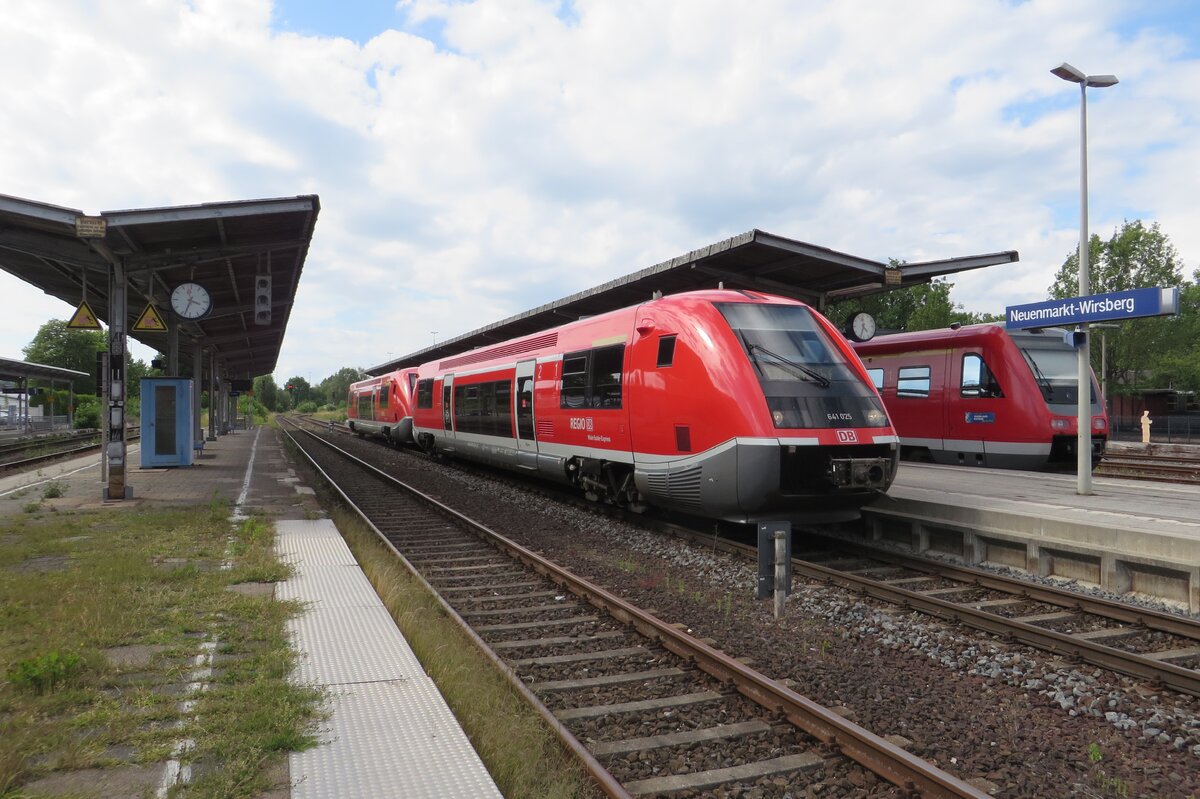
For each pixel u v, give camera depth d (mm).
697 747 4465
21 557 8414
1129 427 38375
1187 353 42719
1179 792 4043
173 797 3398
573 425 13430
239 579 7570
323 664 5211
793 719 4656
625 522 12344
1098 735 4707
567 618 7176
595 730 4672
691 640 5840
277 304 22312
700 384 9953
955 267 15594
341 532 11102
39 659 4711
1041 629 6215
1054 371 16422
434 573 9016
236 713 4320
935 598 7309
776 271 15555
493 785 3592
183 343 29984
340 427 64312
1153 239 43656
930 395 18031
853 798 3910
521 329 24281
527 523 12656
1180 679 5328
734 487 9438
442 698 4648
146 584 7211
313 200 12719
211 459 24422
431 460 26000
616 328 12234
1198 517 9609
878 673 5668
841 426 9609
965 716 4914
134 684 4793
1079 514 9836
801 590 7988
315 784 3559
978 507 9664
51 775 3625
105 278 16531
